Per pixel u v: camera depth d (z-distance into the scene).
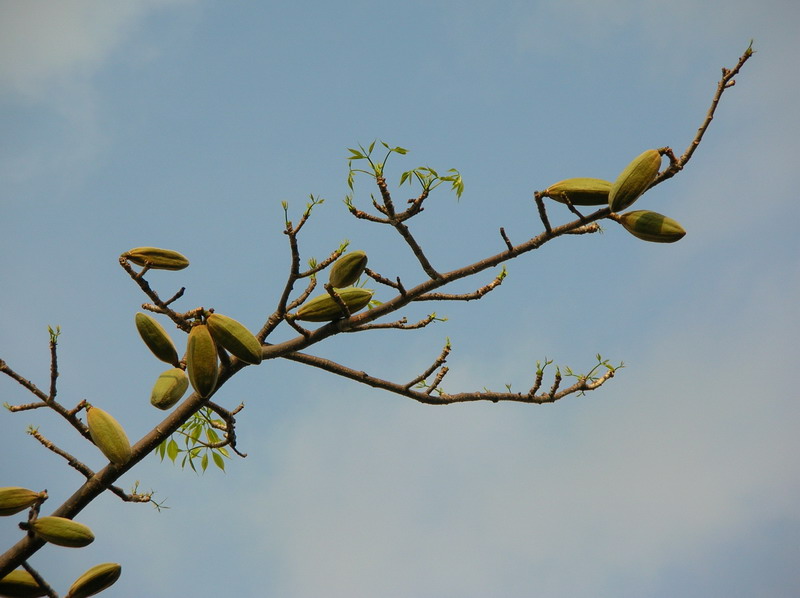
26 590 8.45
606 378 10.70
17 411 8.49
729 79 9.29
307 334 9.52
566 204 9.54
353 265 9.33
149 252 9.28
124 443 8.75
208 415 11.69
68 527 8.30
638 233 9.47
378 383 10.06
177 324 9.02
